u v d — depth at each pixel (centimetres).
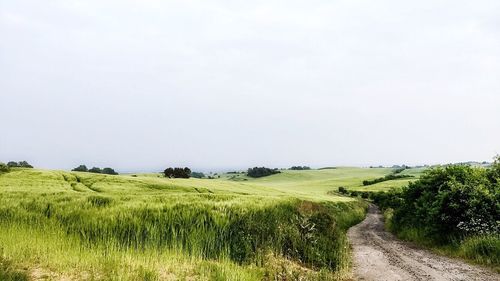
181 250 1348
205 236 1527
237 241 1557
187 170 10281
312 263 1528
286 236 1681
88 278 951
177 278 1057
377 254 1936
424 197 2608
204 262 1259
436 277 1403
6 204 1744
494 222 1911
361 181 16725
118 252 1234
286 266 1384
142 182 5616
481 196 2020
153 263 1154
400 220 3084
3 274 861
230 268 1228
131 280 971
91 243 1359
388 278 1408
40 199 1919
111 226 1566
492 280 1334
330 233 1930
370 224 4219
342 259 1599
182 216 1681
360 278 1412
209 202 1942
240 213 1753
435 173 2606
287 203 2108
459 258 1752
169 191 4962
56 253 1101
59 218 1623
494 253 1644
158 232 1525
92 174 6362
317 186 14512
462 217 2073
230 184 8119
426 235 2275
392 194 5628
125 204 1848
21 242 1122
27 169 6400
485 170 2392
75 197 2014
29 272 936
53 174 5875
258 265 1381
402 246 2255
